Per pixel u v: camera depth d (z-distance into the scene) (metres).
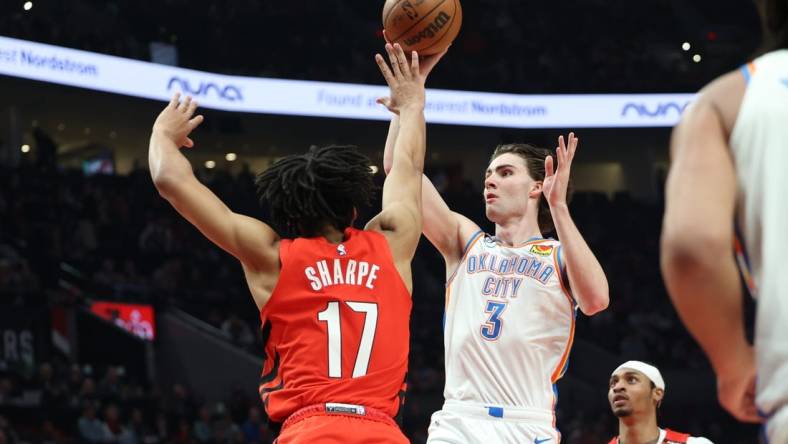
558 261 4.66
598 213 27.08
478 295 4.72
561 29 27.83
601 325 23.41
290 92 23.88
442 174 27.58
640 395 6.11
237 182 25.05
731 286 1.85
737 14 28.81
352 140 26.41
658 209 27.31
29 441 14.01
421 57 4.41
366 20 27.77
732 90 2.00
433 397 19.69
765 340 1.89
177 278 22.12
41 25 21.50
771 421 1.90
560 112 25.45
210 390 20.16
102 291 20.08
